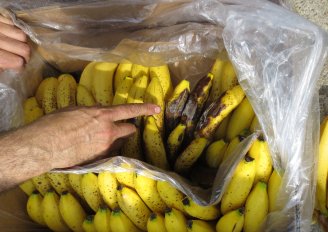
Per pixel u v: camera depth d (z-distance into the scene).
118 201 0.54
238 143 0.53
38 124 0.50
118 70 0.63
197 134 0.55
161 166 0.57
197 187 0.53
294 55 0.52
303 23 0.52
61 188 0.58
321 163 0.58
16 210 0.62
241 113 0.57
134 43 0.62
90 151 0.51
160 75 0.61
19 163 0.47
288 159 0.51
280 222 0.51
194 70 0.63
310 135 0.52
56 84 0.66
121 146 0.56
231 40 0.54
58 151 0.49
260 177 0.52
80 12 0.63
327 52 0.52
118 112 0.52
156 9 0.60
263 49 0.53
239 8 0.54
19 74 0.63
